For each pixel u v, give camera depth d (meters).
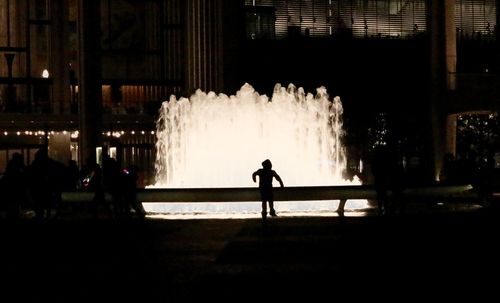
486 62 59.81
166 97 53.78
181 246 16.56
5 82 50.03
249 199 24.22
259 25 57.69
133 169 23.94
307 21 58.78
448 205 27.97
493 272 12.31
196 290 10.88
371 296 10.16
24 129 43.19
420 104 56.72
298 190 23.88
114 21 53.47
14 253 15.62
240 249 15.88
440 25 38.72
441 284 11.12
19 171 23.67
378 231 19.02
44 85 51.19
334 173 35.78
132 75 53.66
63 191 24.72
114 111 47.91
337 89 57.56
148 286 11.33
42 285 11.55
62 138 45.00
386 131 55.62
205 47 35.47
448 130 39.84
